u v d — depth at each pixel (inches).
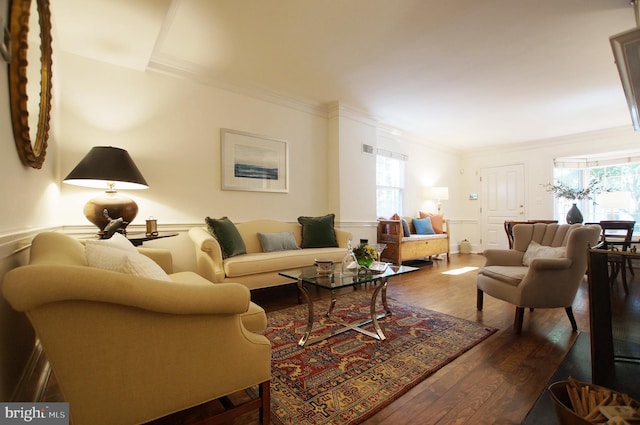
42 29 61.2
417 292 133.5
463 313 105.0
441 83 138.1
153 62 114.4
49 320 33.3
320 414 52.0
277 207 151.6
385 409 53.5
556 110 172.9
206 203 128.5
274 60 117.5
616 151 207.2
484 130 215.2
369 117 182.1
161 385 40.1
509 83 137.9
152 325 39.0
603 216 219.0
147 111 114.7
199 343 42.5
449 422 50.1
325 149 171.6
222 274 102.0
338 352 75.3
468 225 275.6
